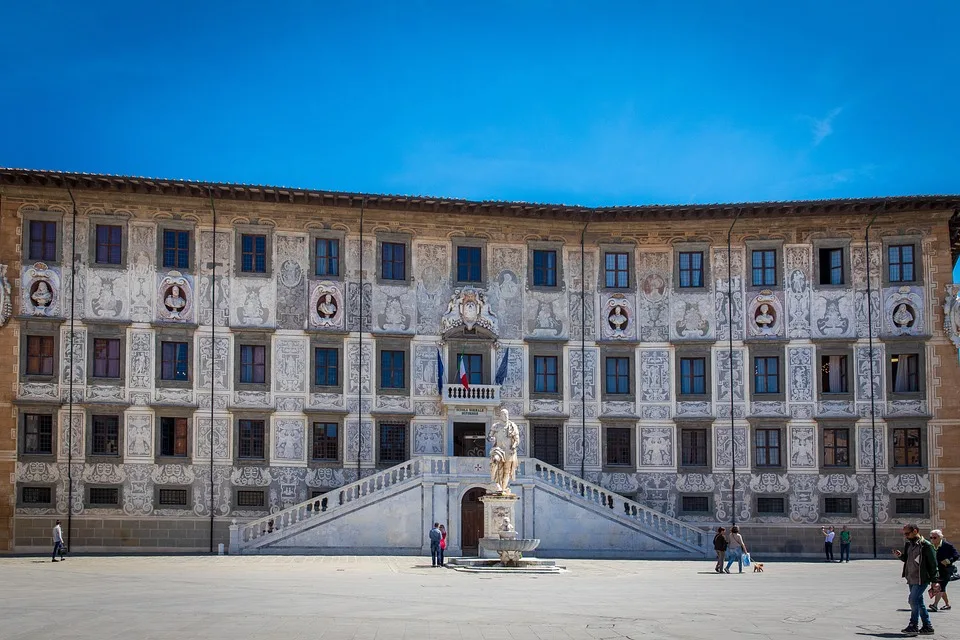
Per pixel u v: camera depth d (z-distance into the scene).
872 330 64.12
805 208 63.97
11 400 58.19
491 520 48.25
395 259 64.00
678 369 64.88
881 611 31.48
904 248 64.56
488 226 64.94
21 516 58.00
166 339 60.50
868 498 63.19
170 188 60.25
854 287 64.44
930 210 64.19
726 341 64.81
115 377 59.72
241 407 60.72
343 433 62.03
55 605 31.17
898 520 62.91
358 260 63.38
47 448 58.72
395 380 63.09
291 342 61.97
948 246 63.94
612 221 65.44
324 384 62.19
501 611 30.38
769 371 64.56
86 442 58.97
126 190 60.38
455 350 63.81
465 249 64.81
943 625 28.14
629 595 35.75
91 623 27.08
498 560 47.12
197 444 60.34
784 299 64.69
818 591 38.34
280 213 62.56
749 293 64.94
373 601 32.75
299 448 61.47
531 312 64.75
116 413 59.47
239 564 49.78
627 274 65.69
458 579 41.56
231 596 34.06
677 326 65.12
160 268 60.88
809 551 63.22
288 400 61.59
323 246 63.12
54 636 24.78
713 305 65.06
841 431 63.94
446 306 64.00
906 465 63.25
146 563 50.59
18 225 59.34
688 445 64.56
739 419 64.31
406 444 62.78
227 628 26.27
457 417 63.28
